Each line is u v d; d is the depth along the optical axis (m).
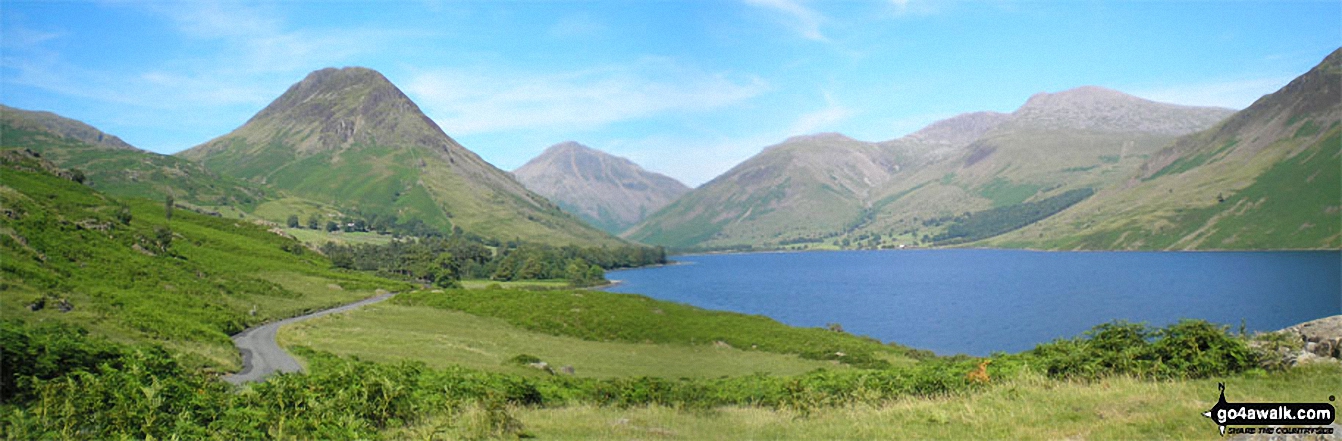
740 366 58.91
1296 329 21.03
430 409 22.88
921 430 16.94
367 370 24.64
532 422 21.27
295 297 112.38
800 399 24.70
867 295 193.88
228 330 74.50
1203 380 18.78
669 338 73.06
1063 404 17.50
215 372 45.94
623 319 81.56
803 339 73.81
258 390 21.25
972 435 15.72
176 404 19.97
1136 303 154.25
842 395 25.06
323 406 19.95
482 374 32.03
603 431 19.67
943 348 106.44
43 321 52.53
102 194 164.38
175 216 174.88
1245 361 19.14
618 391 29.27
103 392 19.61
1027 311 147.25
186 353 49.75
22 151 165.38
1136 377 20.16
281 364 52.97
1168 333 21.25
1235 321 124.94
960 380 23.89
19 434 17.92
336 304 113.50
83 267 82.44
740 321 81.50
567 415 23.16
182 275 98.38
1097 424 14.90
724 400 28.05
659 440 18.41
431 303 98.31
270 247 165.25
